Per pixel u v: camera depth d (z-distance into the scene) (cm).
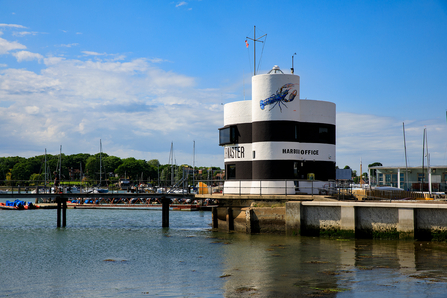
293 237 3697
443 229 3297
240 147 4425
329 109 4466
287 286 2166
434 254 2891
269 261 2772
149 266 2764
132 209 8206
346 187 4478
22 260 3033
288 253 3011
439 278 2269
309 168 4312
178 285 2270
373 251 3017
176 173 16362
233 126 4484
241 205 4297
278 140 4138
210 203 7938
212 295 2061
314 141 4350
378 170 9344
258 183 4178
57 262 2953
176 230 4638
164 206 4941
